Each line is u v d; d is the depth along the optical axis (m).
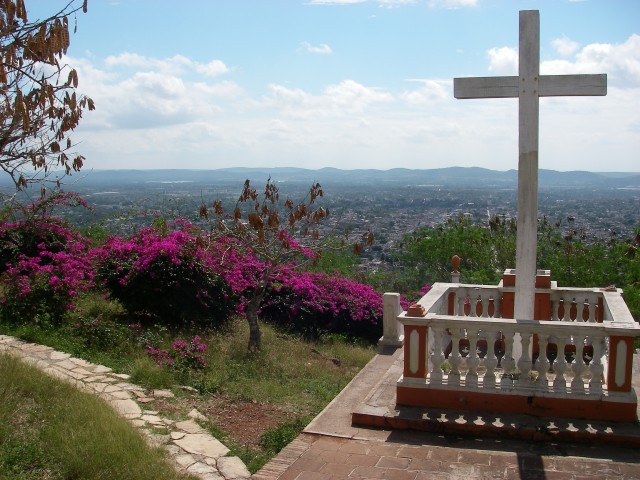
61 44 4.67
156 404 7.68
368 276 19.48
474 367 6.76
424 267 18.78
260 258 14.10
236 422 7.59
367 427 6.69
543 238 16.16
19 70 4.73
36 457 5.60
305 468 5.79
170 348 9.92
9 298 10.34
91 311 11.41
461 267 17.78
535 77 7.09
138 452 5.83
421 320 6.81
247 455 6.48
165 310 11.59
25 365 7.47
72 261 11.48
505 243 17.03
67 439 5.86
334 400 7.52
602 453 5.91
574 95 7.05
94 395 7.21
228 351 10.77
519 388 6.58
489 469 5.60
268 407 8.28
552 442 6.17
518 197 7.18
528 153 7.13
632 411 6.28
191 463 6.10
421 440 6.33
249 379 9.45
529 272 7.18
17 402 6.55
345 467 5.78
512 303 9.13
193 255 11.75
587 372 7.54
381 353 9.48
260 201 12.01
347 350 12.70
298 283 13.95
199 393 8.46
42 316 10.14
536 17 7.07
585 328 6.38
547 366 6.61
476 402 6.70
